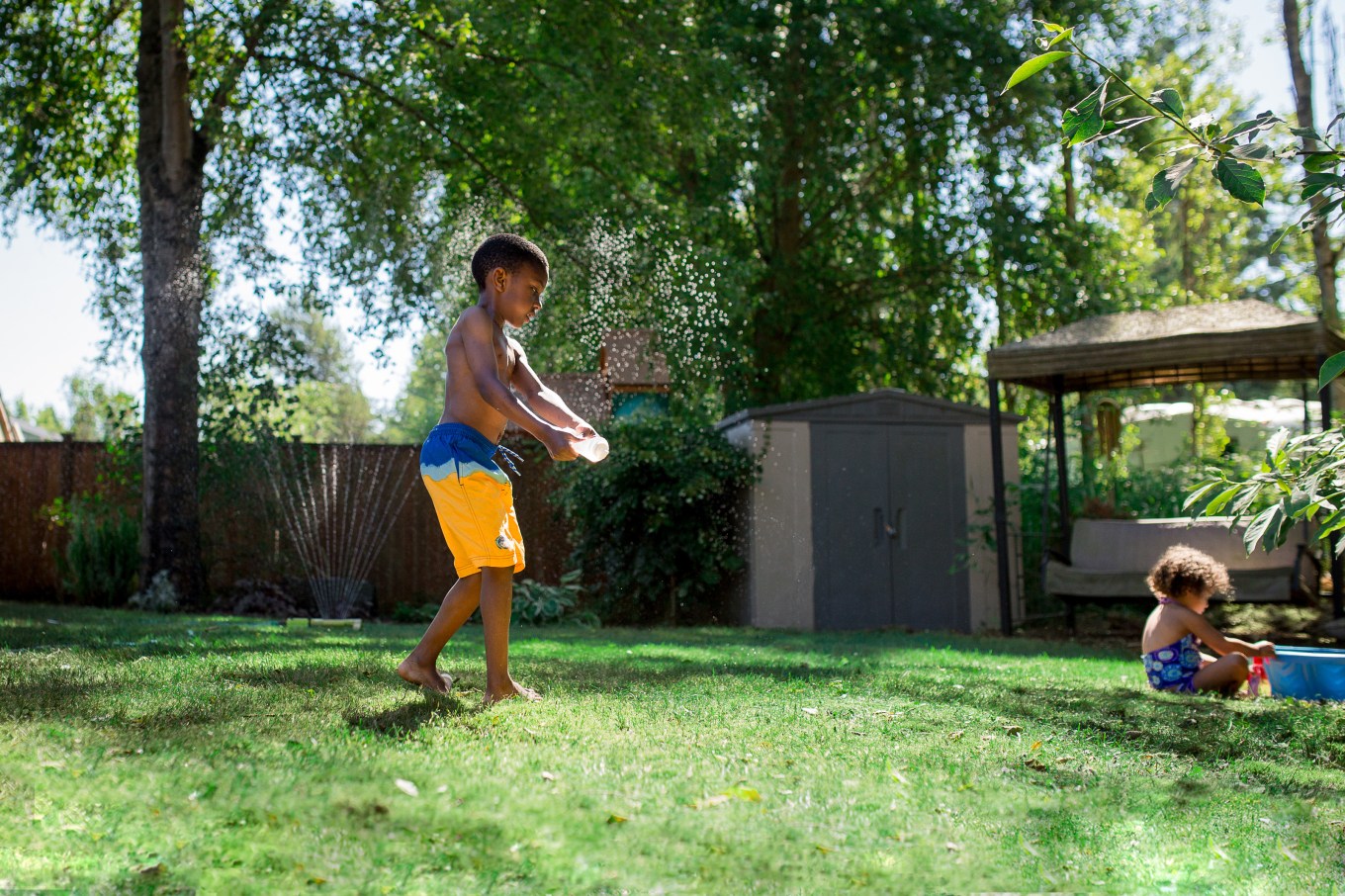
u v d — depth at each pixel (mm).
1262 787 2295
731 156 13820
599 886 1450
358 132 10492
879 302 15484
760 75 13648
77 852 1504
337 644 4879
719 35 13297
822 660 5031
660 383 10672
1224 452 10305
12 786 1762
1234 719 3297
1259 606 9617
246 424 9812
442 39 10656
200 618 7547
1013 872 1598
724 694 3330
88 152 11922
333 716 2477
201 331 9727
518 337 10570
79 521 9844
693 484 9227
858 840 1709
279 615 9758
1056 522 10352
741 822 1760
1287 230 2641
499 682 2963
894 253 16078
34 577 11000
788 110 14250
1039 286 14352
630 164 11672
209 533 10391
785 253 15008
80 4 11320
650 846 1615
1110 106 2463
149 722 2324
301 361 10008
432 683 3064
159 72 9945
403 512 10859
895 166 15227
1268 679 4457
